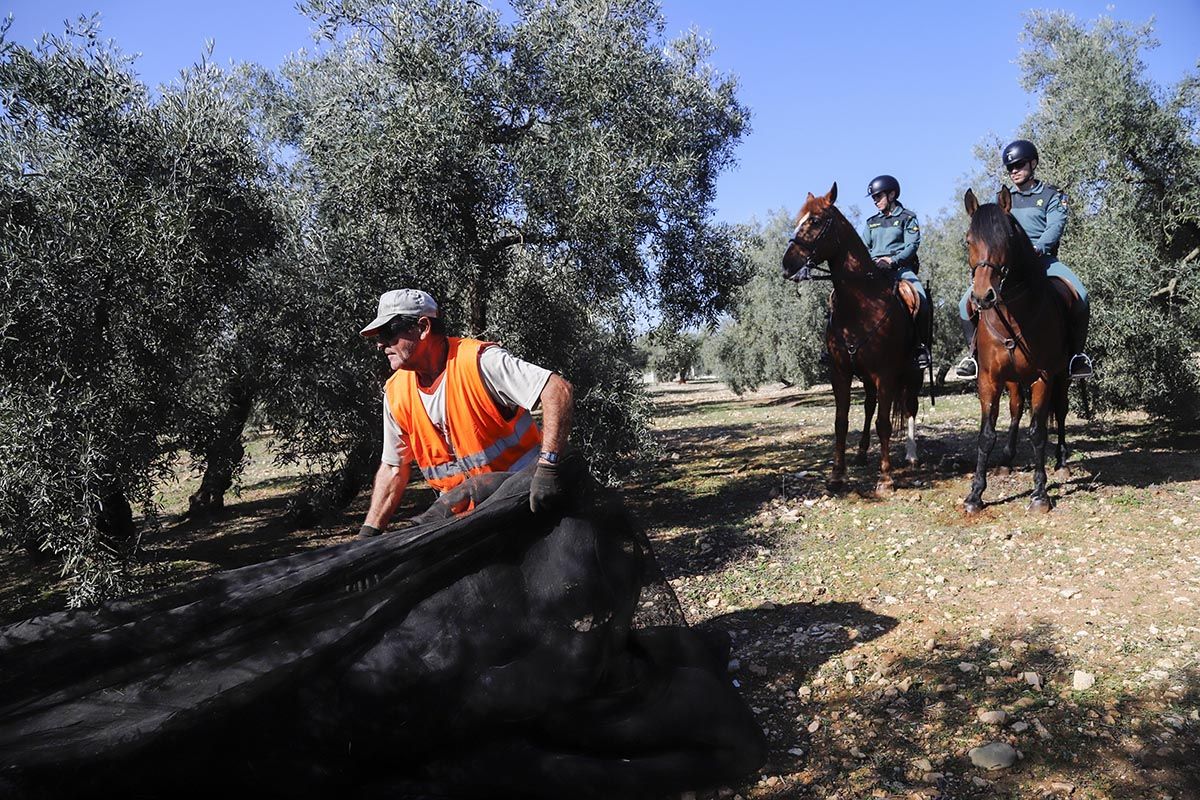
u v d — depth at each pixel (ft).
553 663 10.68
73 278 20.11
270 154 31.53
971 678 13.58
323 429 26.91
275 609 10.18
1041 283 22.08
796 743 12.23
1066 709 12.27
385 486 12.38
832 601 18.10
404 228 25.52
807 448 43.45
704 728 11.12
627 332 32.07
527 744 10.50
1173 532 20.15
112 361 22.00
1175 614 15.19
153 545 30.99
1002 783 10.71
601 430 28.86
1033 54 36.42
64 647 9.66
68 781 8.83
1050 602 16.48
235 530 33.40
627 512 12.10
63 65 20.88
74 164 20.72
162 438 24.30
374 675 10.10
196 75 23.16
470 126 25.68
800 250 26.76
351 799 10.01
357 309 24.54
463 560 10.88
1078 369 23.93
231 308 25.26
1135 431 37.32
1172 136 32.91
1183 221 33.12
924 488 27.86
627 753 10.86
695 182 31.40
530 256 31.12
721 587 19.89
